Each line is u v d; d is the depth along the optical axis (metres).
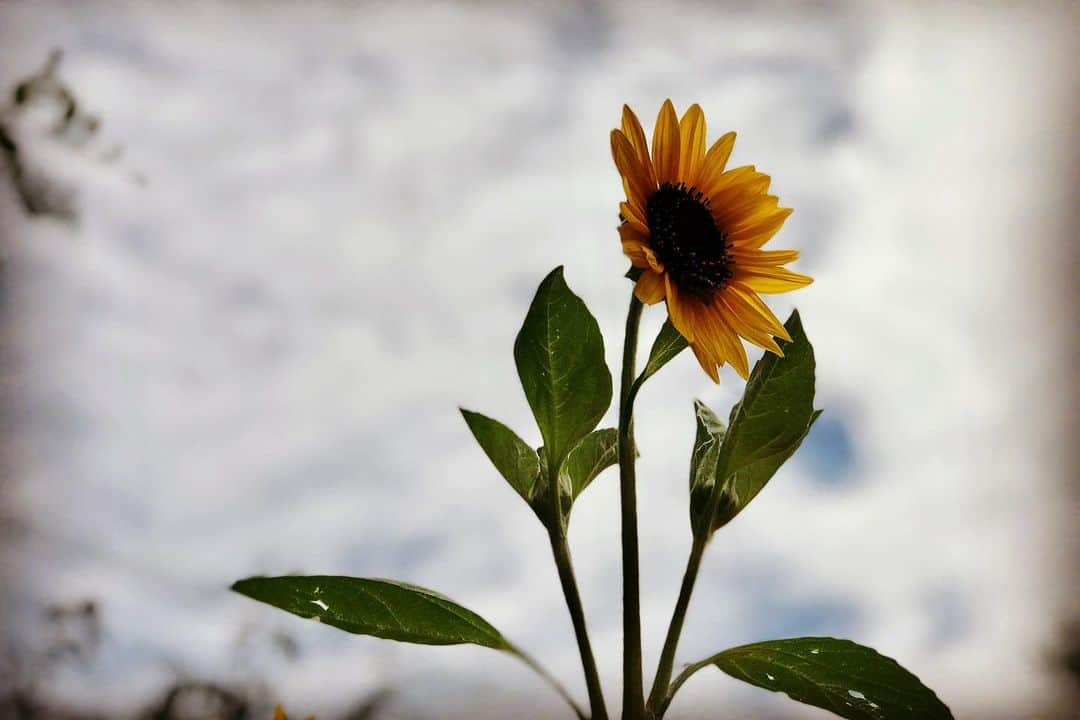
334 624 0.68
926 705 0.67
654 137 0.73
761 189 0.74
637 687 0.68
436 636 0.68
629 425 0.69
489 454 0.70
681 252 0.71
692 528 0.71
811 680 0.68
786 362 0.71
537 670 0.69
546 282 0.70
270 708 1.11
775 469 0.71
